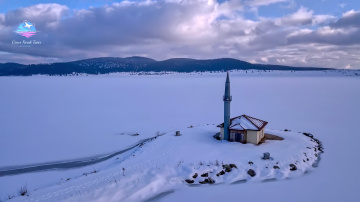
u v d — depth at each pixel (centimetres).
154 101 10356
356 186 2409
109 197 2112
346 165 3039
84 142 4772
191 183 2500
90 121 6738
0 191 2752
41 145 4612
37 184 2930
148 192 2256
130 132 5519
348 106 8294
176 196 2208
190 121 6475
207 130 4750
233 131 3822
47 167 3528
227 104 3847
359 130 5072
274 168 2817
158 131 5538
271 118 6481
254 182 2522
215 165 2872
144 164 3056
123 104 9662
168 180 2516
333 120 6141
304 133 4638
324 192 2286
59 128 5978
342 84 18100
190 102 9900
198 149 3494
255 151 3353
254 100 9862
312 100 9812
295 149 3459
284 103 9050
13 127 6100
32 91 15000
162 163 3036
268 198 2170
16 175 3228
